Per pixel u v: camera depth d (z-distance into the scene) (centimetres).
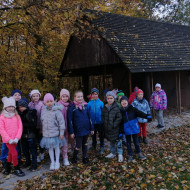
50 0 732
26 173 458
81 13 832
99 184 401
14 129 431
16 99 505
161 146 598
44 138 461
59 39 1186
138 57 940
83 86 1380
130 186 390
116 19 1209
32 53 969
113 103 499
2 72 917
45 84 1012
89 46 1119
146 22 1373
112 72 1338
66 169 468
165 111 1136
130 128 491
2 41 1011
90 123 500
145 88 956
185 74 1237
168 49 1151
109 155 525
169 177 416
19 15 805
